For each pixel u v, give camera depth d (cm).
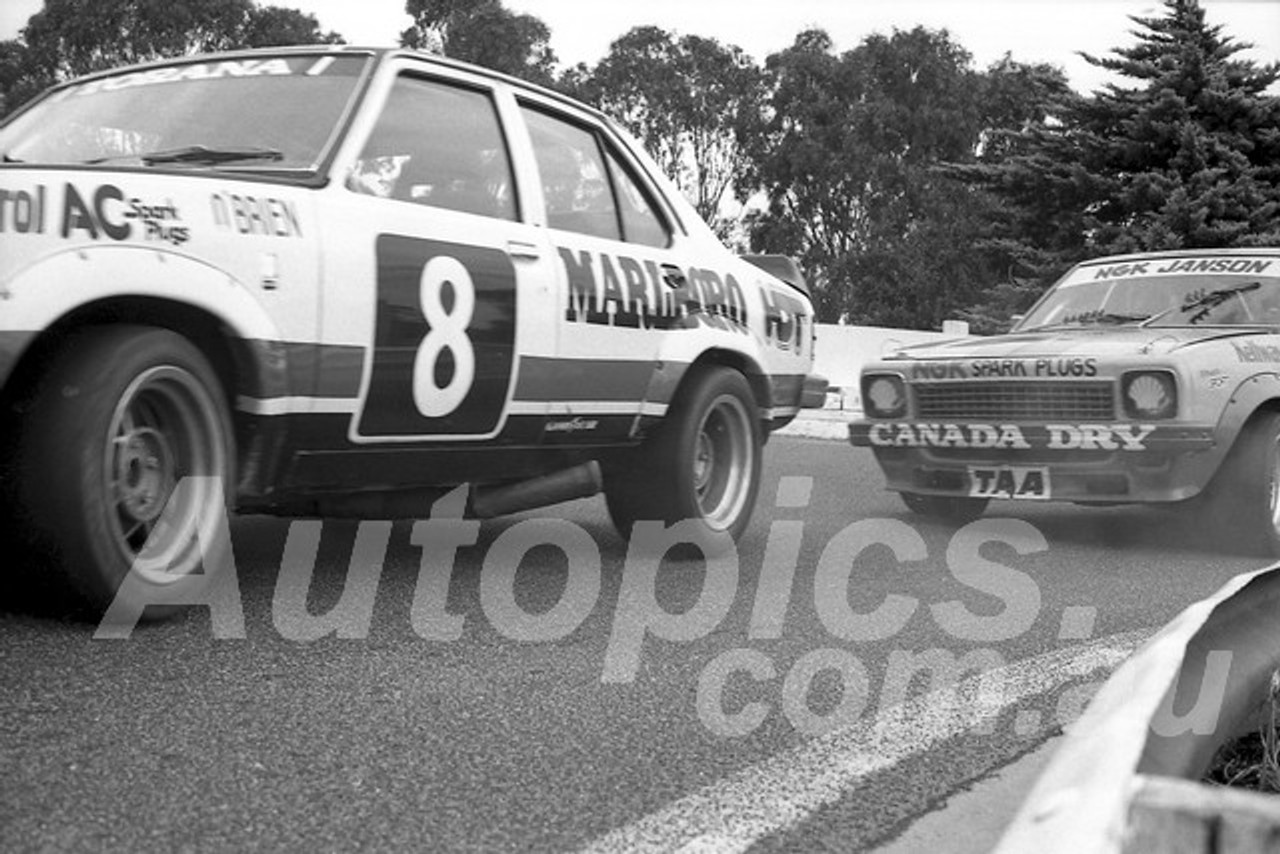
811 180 4650
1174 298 720
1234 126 3450
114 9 3225
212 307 346
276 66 434
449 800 247
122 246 329
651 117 4775
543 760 274
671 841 234
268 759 262
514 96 474
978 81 4672
